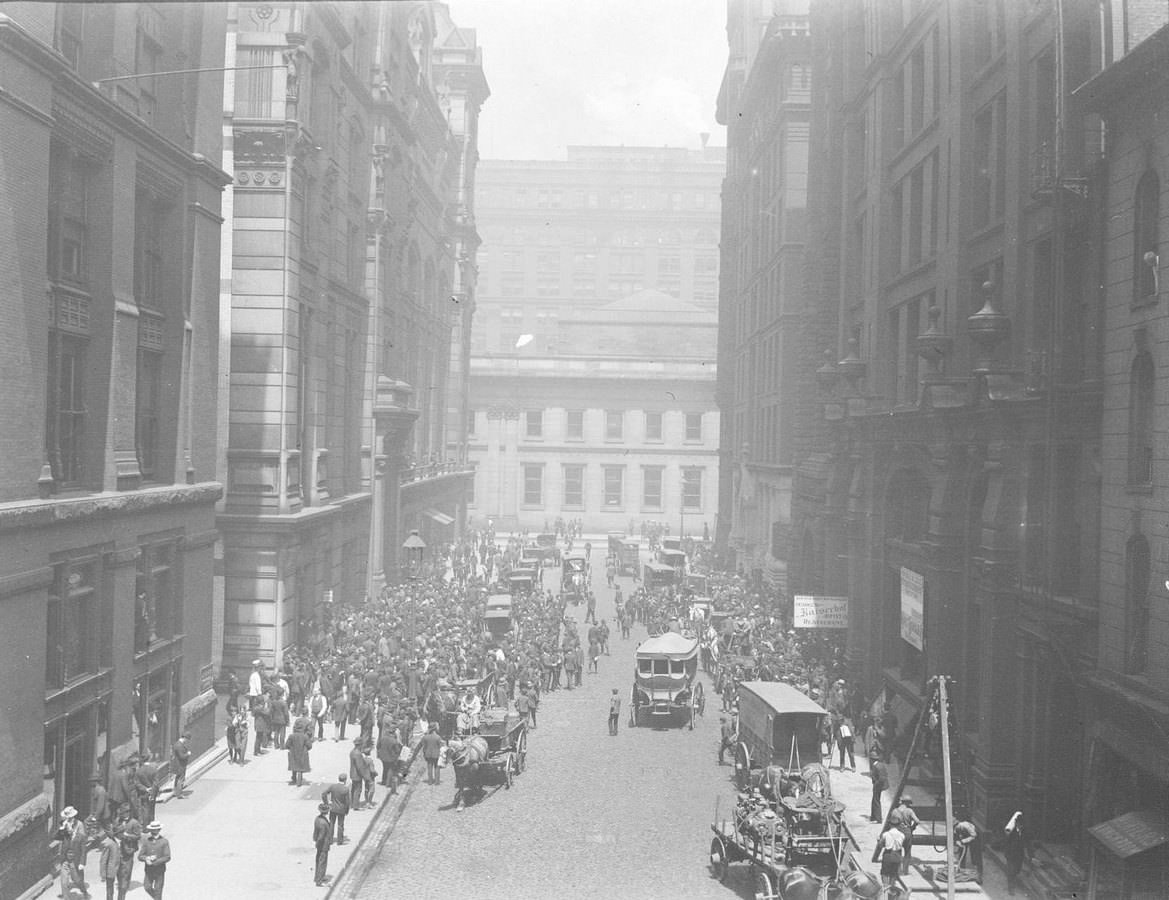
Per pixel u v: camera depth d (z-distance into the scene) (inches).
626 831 923.4
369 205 1907.0
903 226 1288.1
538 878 807.1
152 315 999.0
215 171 1088.8
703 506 3742.6
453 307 3080.7
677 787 1059.3
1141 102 723.4
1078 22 831.7
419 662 1314.0
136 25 940.6
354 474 1857.8
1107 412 761.6
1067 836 865.5
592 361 3732.8
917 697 1127.6
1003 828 904.9
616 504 3752.5
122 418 901.8
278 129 1364.4
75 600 844.6
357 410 1870.1
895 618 1272.1
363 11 1846.7
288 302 1390.3
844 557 1562.5
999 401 915.4
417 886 785.6
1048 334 895.1
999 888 808.3
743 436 2842.0
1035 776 880.3
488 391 3742.6
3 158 696.4
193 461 1064.2
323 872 770.2
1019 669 899.4
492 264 5216.5
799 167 2273.6
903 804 858.8
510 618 1678.2
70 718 831.7
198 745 1082.7
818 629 1553.9
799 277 2272.4
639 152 5196.9
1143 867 684.7
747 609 1883.6
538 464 3752.5
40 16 731.4
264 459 1385.3
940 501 1048.2
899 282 1278.3
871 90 1416.1
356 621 1563.7
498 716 1112.8
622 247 5196.9
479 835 908.0
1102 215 796.0
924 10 1203.9
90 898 716.0
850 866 764.0
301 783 1018.1
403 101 2149.4
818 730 986.7
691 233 5187.0
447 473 2842.0
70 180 840.9
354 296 1793.8
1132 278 733.3
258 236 1381.6
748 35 3024.1
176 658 1032.2
